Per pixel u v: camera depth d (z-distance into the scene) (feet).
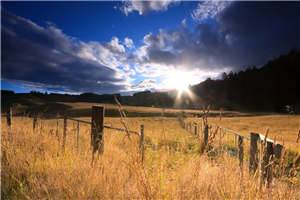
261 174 10.12
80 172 13.60
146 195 9.49
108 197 11.09
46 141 20.44
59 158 16.19
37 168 15.35
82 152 17.78
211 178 11.12
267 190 9.44
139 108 316.81
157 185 9.88
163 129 15.07
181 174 11.10
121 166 13.61
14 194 12.67
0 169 14.40
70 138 22.25
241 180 10.45
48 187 12.69
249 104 609.42
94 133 18.63
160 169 11.28
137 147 10.59
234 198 9.87
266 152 10.38
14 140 19.95
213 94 637.71
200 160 10.75
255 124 139.54
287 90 636.48
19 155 16.57
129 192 10.87
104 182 12.15
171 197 9.97
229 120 200.95
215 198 10.22
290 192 9.16
